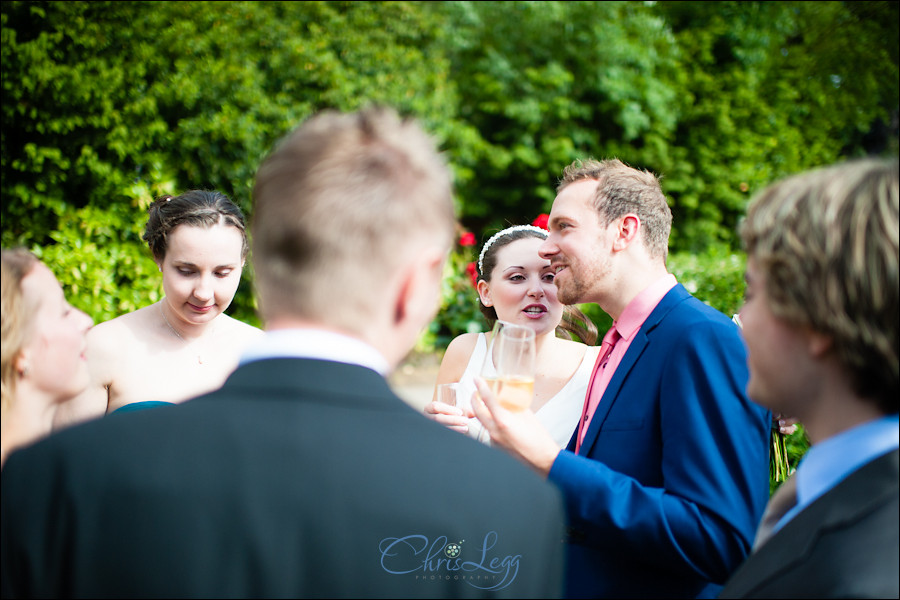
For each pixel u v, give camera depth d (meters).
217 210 2.24
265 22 7.66
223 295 2.29
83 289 5.01
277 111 7.18
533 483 0.88
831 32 9.81
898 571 0.84
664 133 11.55
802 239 0.99
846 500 0.93
